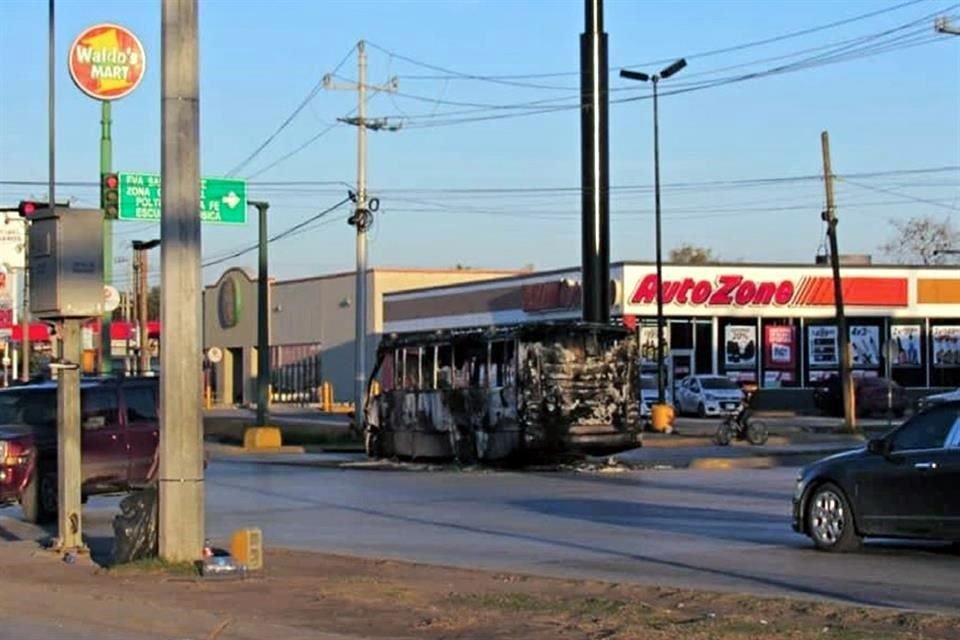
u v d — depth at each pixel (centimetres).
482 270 9294
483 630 1122
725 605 1229
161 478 1516
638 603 1245
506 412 3359
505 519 2191
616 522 2108
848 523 1680
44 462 2259
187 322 1509
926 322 6944
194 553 1514
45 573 1535
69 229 1636
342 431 5356
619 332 3403
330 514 2316
